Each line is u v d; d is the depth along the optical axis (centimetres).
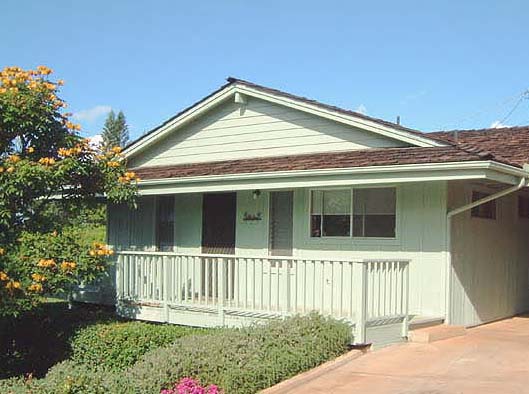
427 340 1027
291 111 1401
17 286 1063
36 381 833
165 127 1576
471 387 774
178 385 714
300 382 816
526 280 1466
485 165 971
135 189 1308
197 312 1200
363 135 1292
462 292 1165
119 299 1327
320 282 1062
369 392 768
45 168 1118
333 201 1257
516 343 1028
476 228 1224
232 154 1488
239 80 1442
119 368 1052
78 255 1151
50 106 1176
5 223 1158
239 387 763
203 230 1472
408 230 1161
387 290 1022
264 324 992
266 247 1346
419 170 1032
